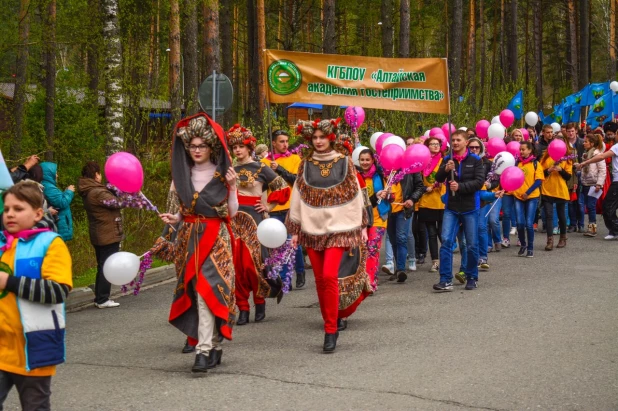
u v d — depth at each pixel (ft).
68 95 58.08
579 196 52.60
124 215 46.52
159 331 27.27
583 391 18.92
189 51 70.23
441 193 38.19
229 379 20.68
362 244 25.55
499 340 24.11
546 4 173.88
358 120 39.11
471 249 32.91
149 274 38.50
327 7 75.92
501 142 42.14
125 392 19.76
